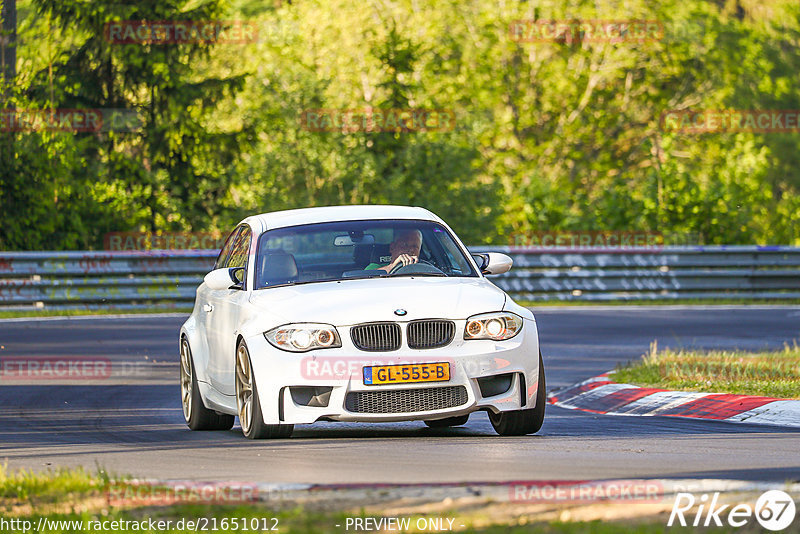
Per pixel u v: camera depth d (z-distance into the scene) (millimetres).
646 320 73500
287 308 29406
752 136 159375
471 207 124188
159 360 54188
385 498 20094
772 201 161500
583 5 159625
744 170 122688
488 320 29234
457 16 162000
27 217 95625
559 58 166250
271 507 19578
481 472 23422
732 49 171000
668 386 39906
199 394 33594
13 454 28125
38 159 95750
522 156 168125
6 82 95062
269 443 28766
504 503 19391
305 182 122438
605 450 26750
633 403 38219
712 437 29266
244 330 29766
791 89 176875
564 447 27359
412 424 34312
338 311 28875
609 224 113938
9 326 70375
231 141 118062
